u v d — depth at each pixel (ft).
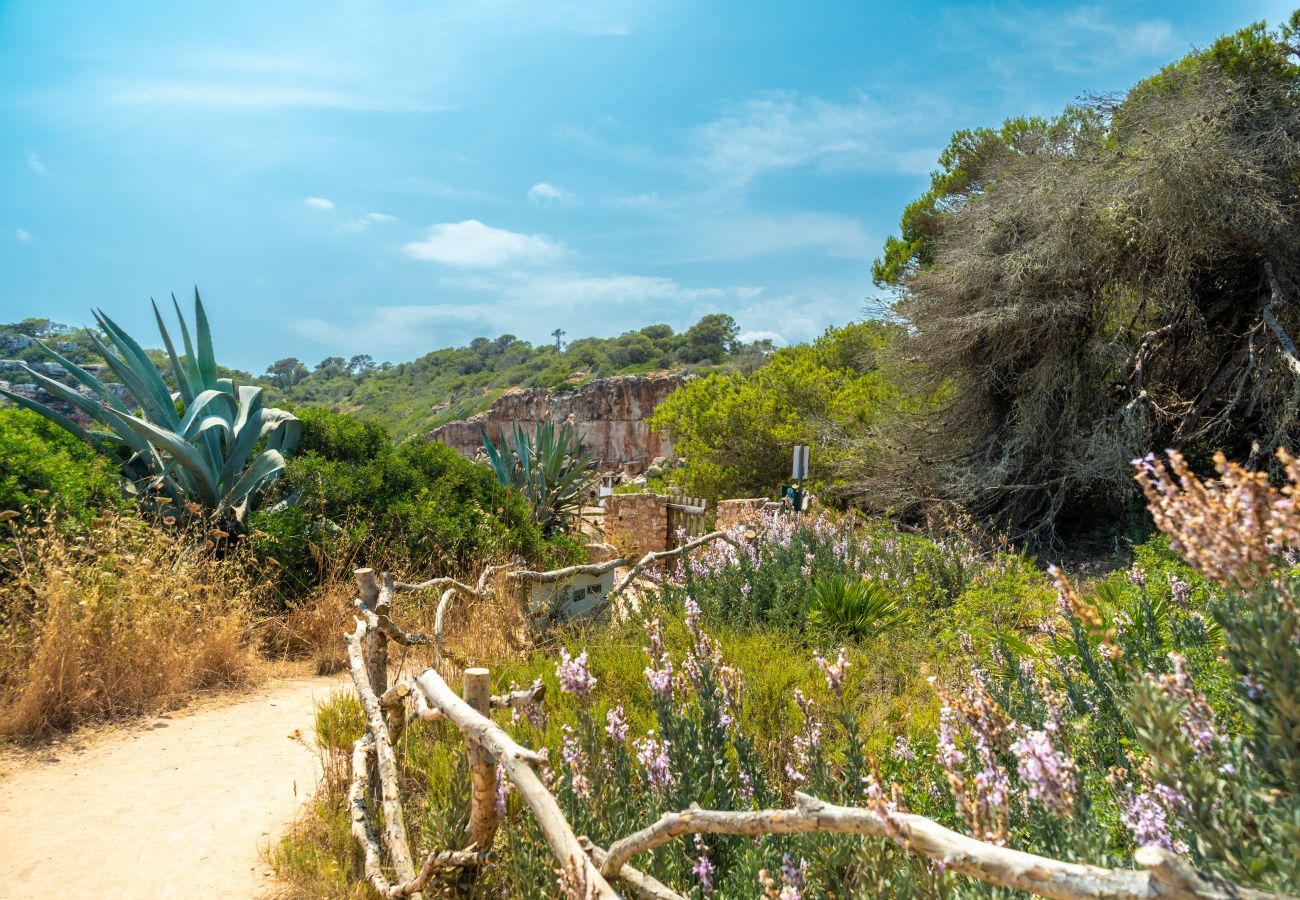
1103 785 9.69
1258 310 40.22
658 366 330.13
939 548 31.14
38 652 19.31
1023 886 4.82
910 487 46.98
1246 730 8.96
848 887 8.51
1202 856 5.90
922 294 48.49
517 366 395.55
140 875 12.76
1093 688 12.45
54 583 20.49
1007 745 8.59
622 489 80.18
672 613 25.08
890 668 19.81
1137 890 4.26
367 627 16.29
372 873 11.17
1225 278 42.52
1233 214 37.40
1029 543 41.37
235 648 23.81
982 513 44.34
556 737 14.46
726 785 10.91
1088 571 35.68
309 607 27.53
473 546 33.50
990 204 48.49
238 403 33.88
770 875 8.82
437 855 9.75
